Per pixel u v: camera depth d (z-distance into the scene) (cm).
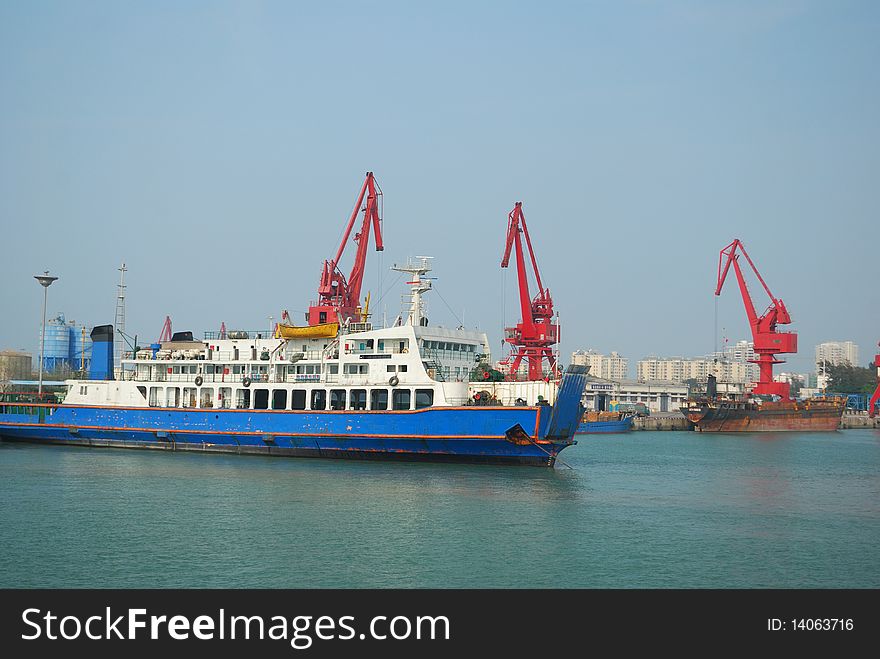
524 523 5559
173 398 9338
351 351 8431
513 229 14675
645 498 6706
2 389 17012
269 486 6762
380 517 5647
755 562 4734
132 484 6838
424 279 8538
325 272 10344
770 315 19450
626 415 19812
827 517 6069
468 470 7638
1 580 4244
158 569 4434
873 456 11444
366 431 8119
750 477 8488
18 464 7994
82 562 4531
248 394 9006
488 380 8169
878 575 4522
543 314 14925
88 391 9725
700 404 18638
